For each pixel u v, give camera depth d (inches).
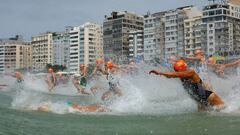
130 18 6525.6
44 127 345.7
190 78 478.3
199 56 595.5
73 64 7052.2
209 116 419.8
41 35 7805.1
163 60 782.5
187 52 5383.9
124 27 6417.3
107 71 675.4
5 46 7780.5
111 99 607.8
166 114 447.5
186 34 5398.6
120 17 6427.2
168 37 5654.5
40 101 618.8
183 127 341.1
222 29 4995.1
